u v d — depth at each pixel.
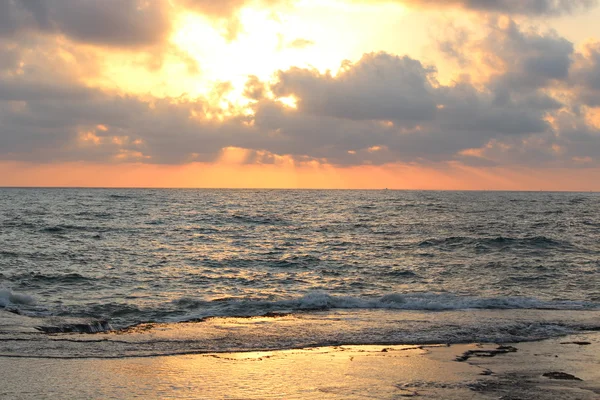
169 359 11.25
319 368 10.80
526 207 111.81
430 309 18.30
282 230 54.72
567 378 10.25
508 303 19.23
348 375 10.32
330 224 62.50
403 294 22.41
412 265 31.30
